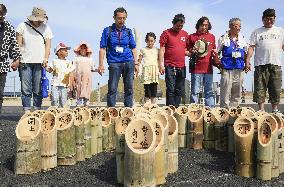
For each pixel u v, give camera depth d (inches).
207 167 163.0
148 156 123.6
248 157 147.0
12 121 315.9
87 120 182.9
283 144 155.2
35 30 284.2
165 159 143.3
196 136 208.4
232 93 310.2
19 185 133.0
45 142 155.3
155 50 344.5
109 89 290.8
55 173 150.8
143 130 127.3
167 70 307.9
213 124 206.2
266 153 142.7
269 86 288.8
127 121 139.2
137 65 303.1
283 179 145.3
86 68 354.9
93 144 190.9
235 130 151.4
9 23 268.7
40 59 286.7
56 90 340.2
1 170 153.6
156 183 131.9
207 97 311.1
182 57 307.7
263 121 147.9
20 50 282.7
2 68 266.1
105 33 288.5
